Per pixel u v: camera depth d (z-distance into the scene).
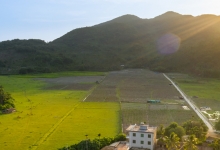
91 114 140.00
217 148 80.94
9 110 143.12
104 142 94.31
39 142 98.38
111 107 156.62
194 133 92.81
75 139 101.31
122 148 92.38
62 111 145.88
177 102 171.25
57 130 112.62
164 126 117.50
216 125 110.19
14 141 99.50
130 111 146.75
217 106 158.88
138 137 91.38
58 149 88.06
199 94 198.50
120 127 117.06
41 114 139.00
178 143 80.38
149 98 184.38
